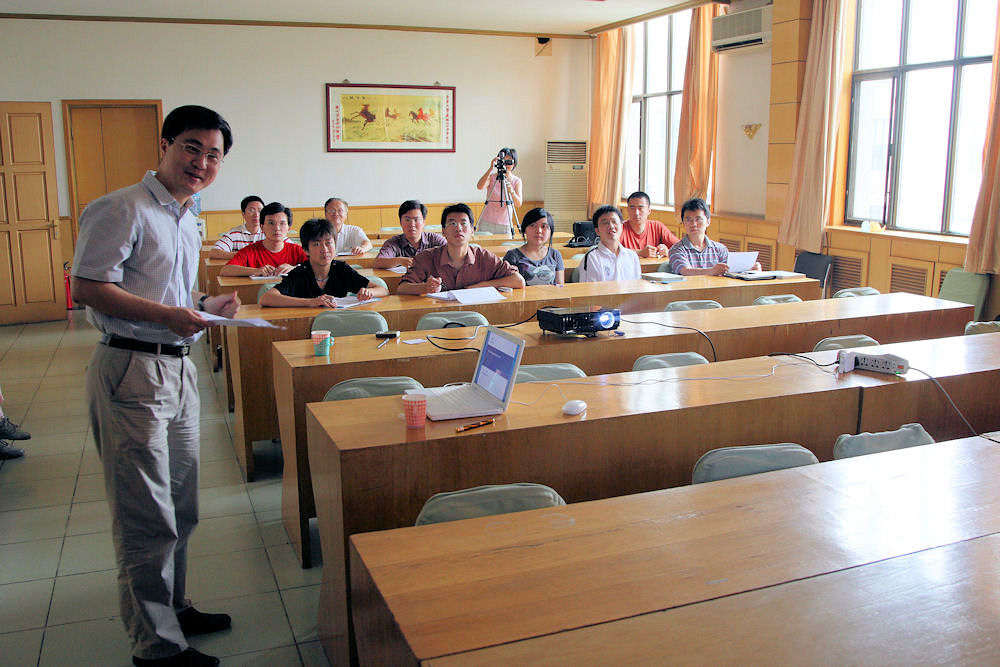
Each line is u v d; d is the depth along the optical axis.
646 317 4.04
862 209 7.25
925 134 6.59
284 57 9.84
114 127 9.43
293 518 3.20
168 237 2.22
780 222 7.68
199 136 2.16
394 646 1.42
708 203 9.00
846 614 1.41
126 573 2.26
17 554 3.19
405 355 3.27
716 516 1.80
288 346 3.44
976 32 6.10
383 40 10.16
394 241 6.03
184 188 2.22
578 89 11.09
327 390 3.14
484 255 4.90
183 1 8.40
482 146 10.82
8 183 7.71
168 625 2.34
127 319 2.17
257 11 9.02
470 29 10.42
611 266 5.47
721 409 2.55
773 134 7.72
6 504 3.66
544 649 1.31
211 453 4.34
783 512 1.81
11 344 6.99
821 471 2.05
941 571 1.56
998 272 5.69
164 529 2.28
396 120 10.37
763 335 3.84
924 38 6.53
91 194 9.47
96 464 4.16
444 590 1.50
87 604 2.82
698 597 1.46
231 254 6.39
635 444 2.46
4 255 7.79
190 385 2.38
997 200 5.58
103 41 9.17
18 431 4.40
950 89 6.33
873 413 2.77
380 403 2.60
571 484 2.42
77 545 3.27
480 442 2.29
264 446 4.46
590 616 1.40
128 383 2.18
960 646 1.32
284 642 2.60
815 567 1.57
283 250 5.81
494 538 1.71
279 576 3.03
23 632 2.64
